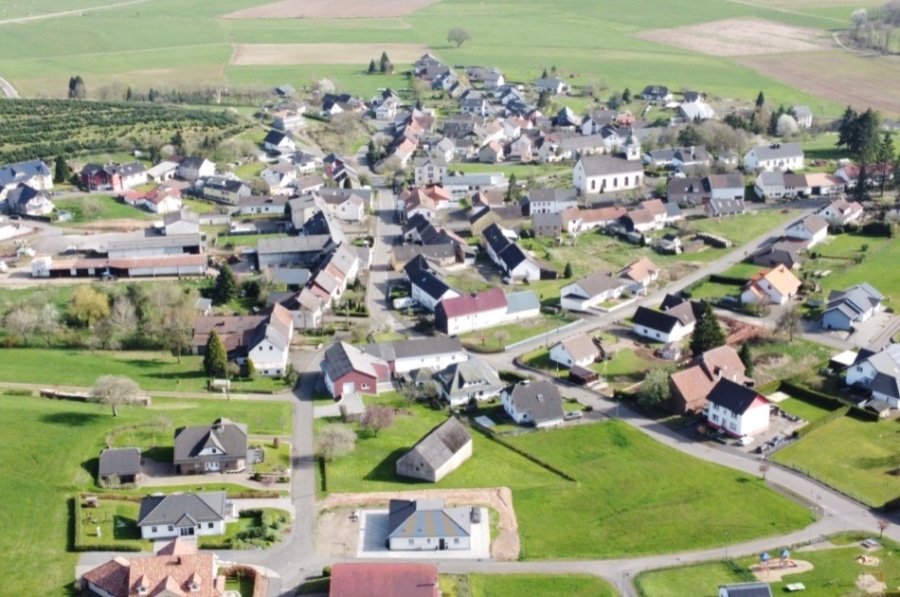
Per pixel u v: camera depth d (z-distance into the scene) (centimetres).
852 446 16262
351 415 16912
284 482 14888
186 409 16950
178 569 11994
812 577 12706
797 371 18975
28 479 14350
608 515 14325
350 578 12125
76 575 12456
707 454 16062
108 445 15375
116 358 19438
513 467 15738
